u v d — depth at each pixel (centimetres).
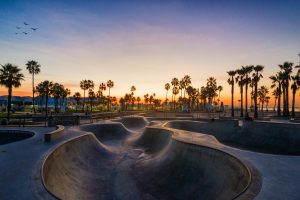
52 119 3450
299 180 1085
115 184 1714
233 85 6128
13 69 4144
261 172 1198
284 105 5594
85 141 2394
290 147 2700
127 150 2767
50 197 947
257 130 3244
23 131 2727
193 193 1444
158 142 2820
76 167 1856
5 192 991
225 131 3625
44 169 1324
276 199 889
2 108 7250
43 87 6662
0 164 1358
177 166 1809
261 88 10881
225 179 1354
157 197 1494
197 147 1728
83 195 1479
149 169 1994
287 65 5541
